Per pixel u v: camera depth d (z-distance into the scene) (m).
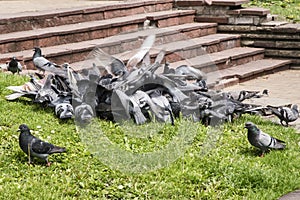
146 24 12.74
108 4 14.63
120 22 13.84
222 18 15.60
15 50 11.75
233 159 7.50
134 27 14.23
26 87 9.17
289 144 8.31
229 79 13.20
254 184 6.93
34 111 8.78
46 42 12.30
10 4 15.40
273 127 9.15
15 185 6.51
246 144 8.18
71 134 8.05
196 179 6.92
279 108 9.41
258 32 15.30
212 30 15.56
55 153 7.22
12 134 7.85
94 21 13.98
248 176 6.98
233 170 7.12
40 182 6.64
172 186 6.76
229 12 15.54
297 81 13.60
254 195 6.64
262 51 15.24
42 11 13.50
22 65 11.21
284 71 14.78
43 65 9.64
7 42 11.57
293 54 15.09
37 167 7.02
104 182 6.81
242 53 14.50
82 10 13.77
